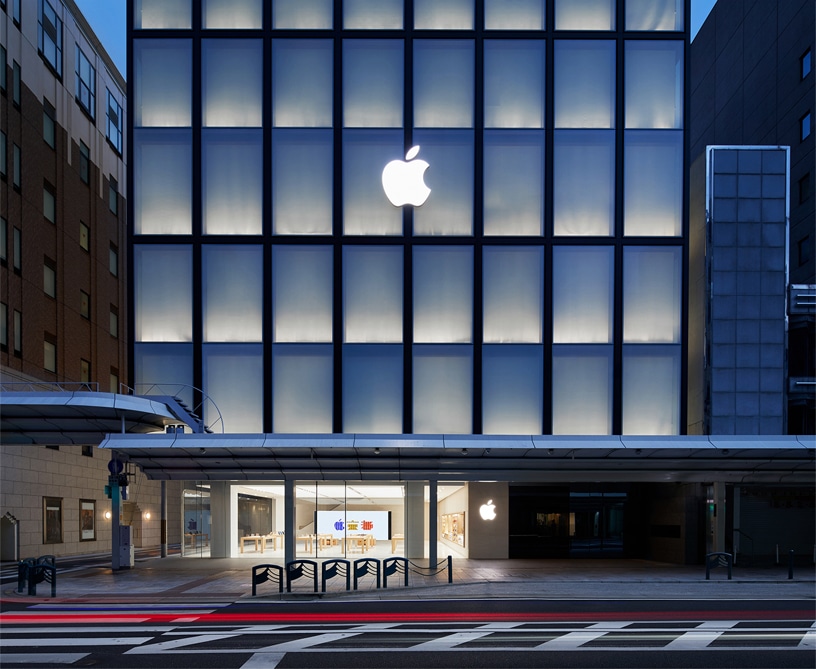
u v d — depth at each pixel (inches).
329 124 1015.6
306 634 496.7
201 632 504.4
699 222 1059.3
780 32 1471.5
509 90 1025.5
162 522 1185.4
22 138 1230.3
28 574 681.0
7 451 1128.8
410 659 422.0
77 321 1443.2
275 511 1241.4
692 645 464.8
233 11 1024.9
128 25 1017.5
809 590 725.3
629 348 997.8
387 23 1029.8
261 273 997.2
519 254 1007.6
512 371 992.9
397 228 1007.0
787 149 1032.2
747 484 954.7
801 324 1039.6
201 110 1010.7
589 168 1018.7
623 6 1035.3
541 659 424.2
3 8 1173.1
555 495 1080.2
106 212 1625.2
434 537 880.9
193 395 978.1
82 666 404.8
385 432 981.8
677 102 1029.8
